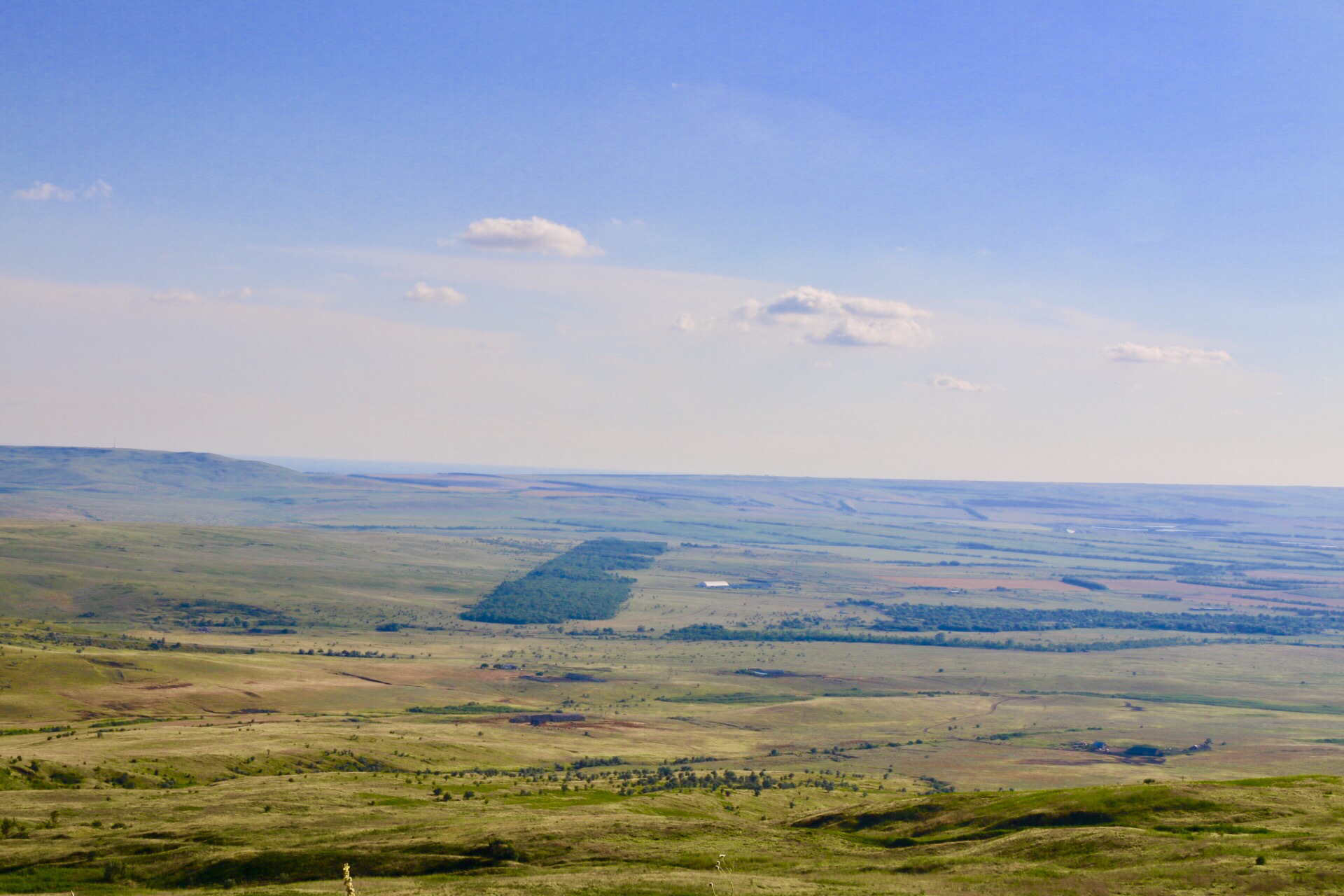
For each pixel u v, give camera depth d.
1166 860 85.62
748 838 110.69
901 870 93.88
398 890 87.56
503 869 97.69
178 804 131.12
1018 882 84.12
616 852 101.88
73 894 95.44
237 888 95.31
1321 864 79.75
